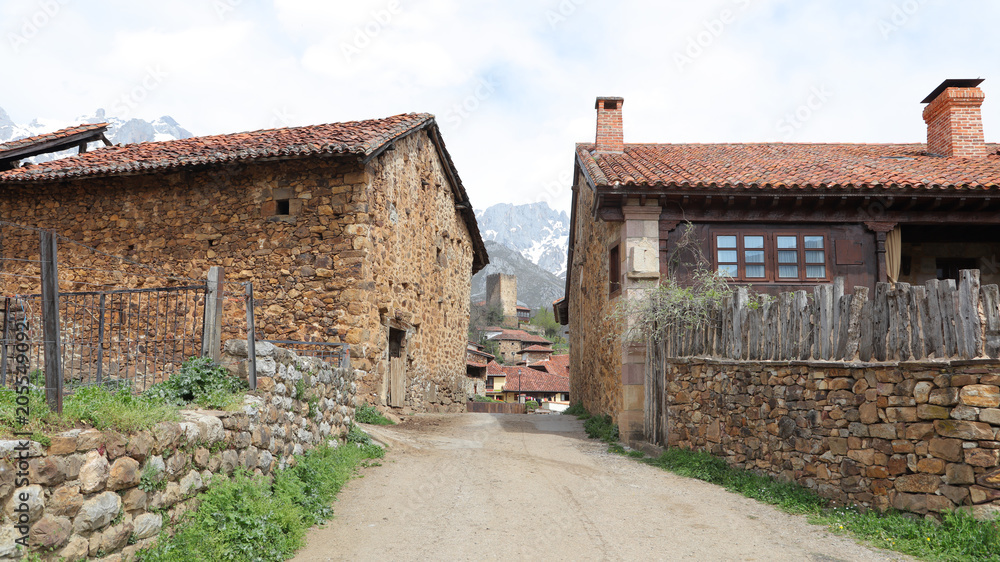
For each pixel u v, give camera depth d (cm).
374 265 1141
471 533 534
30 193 1271
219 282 577
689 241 1080
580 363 1683
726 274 1085
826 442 613
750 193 1054
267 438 579
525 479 738
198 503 452
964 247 1218
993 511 464
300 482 595
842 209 1102
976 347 479
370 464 775
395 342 1333
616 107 1384
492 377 4756
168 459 419
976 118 1345
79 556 336
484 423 1288
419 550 491
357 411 1059
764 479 693
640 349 1038
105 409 387
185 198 1193
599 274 1314
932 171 1147
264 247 1134
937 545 469
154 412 423
